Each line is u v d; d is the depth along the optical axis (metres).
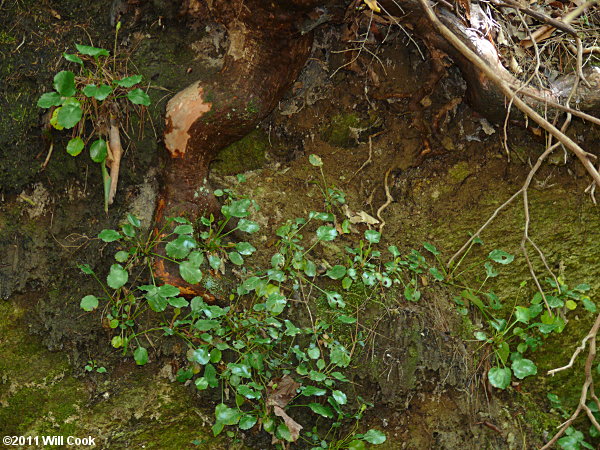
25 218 1.42
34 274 1.40
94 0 1.45
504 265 1.50
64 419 1.37
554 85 1.50
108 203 1.42
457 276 1.49
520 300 1.48
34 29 1.42
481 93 1.46
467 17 1.45
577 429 1.44
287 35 1.41
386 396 1.42
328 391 1.40
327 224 1.50
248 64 1.41
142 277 1.41
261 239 1.47
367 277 1.42
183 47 1.48
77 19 1.44
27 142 1.41
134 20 1.46
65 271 1.41
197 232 1.42
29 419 1.36
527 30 1.47
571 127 1.51
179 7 1.46
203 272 1.40
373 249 1.50
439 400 1.43
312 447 1.38
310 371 1.37
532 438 1.44
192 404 1.40
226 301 1.41
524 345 1.44
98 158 1.32
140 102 1.30
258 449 1.40
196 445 1.39
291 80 1.48
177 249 1.32
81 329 1.39
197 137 1.41
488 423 1.43
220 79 1.41
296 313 1.41
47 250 1.41
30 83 1.42
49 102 1.28
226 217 1.40
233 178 1.51
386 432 1.42
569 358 1.47
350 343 1.40
